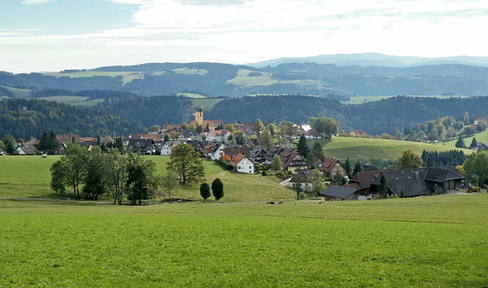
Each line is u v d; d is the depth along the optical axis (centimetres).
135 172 8950
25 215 5609
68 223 4969
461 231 4744
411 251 3838
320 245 4103
